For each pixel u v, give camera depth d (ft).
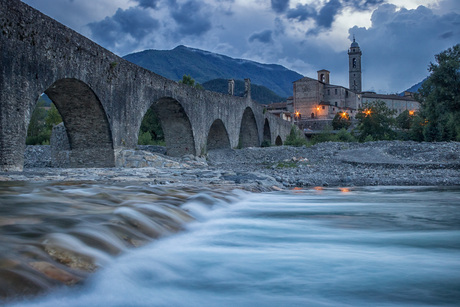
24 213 21.35
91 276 13.97
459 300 13.33
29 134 227.61
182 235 22.66
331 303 13.00
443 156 94.63
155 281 14.78
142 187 38.06
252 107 175.42
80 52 65.62
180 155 114.83
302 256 18.78
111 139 76.33
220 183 51.29
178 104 106.63
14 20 50.90
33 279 12.37
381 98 427.74
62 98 71.56
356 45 523.29
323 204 38.58
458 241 22.36
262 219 29.53
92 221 20.01
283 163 96.07
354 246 21.08
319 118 380.37
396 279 15.46
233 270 16.43
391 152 109.19
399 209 35.45
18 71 51.83
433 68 117.80
